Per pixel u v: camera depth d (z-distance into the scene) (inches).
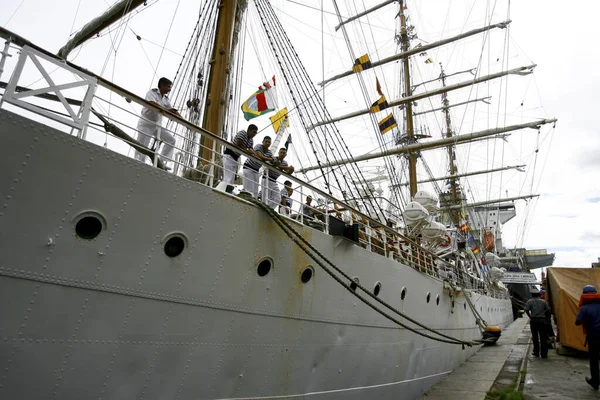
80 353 138.5
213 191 175.5
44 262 128.5
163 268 159.0
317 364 242.5
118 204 143.9
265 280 204.2
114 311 145.7
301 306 227.0
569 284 463.2
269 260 205.6
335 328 255.3
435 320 407.8
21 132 122.2
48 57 135.7
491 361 463.8
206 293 175.3
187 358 170.6
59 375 134.5
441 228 473.4
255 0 404.8
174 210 160.7
